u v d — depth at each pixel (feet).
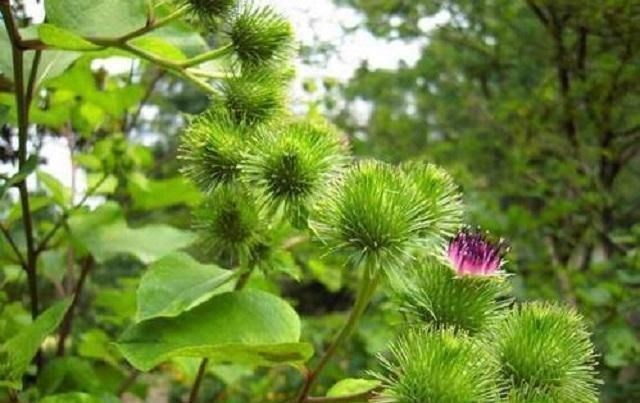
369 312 1.70
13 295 1.09
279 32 0.74
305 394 0.65
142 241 0.95
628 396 1.45
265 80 0.74
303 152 0.67
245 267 0.69
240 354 0.60
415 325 0.62
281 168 0.66
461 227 0.67
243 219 0.68
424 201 0.64
